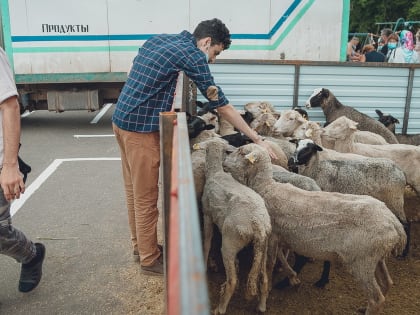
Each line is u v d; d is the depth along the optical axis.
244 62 6.50
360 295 3.72
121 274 3.85
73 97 10.29
